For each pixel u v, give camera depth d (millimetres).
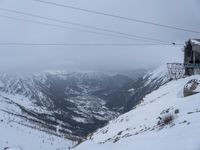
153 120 44375
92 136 63969
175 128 30828
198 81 48219
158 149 25219
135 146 30266
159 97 65125
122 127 54375
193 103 39812
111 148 34844
